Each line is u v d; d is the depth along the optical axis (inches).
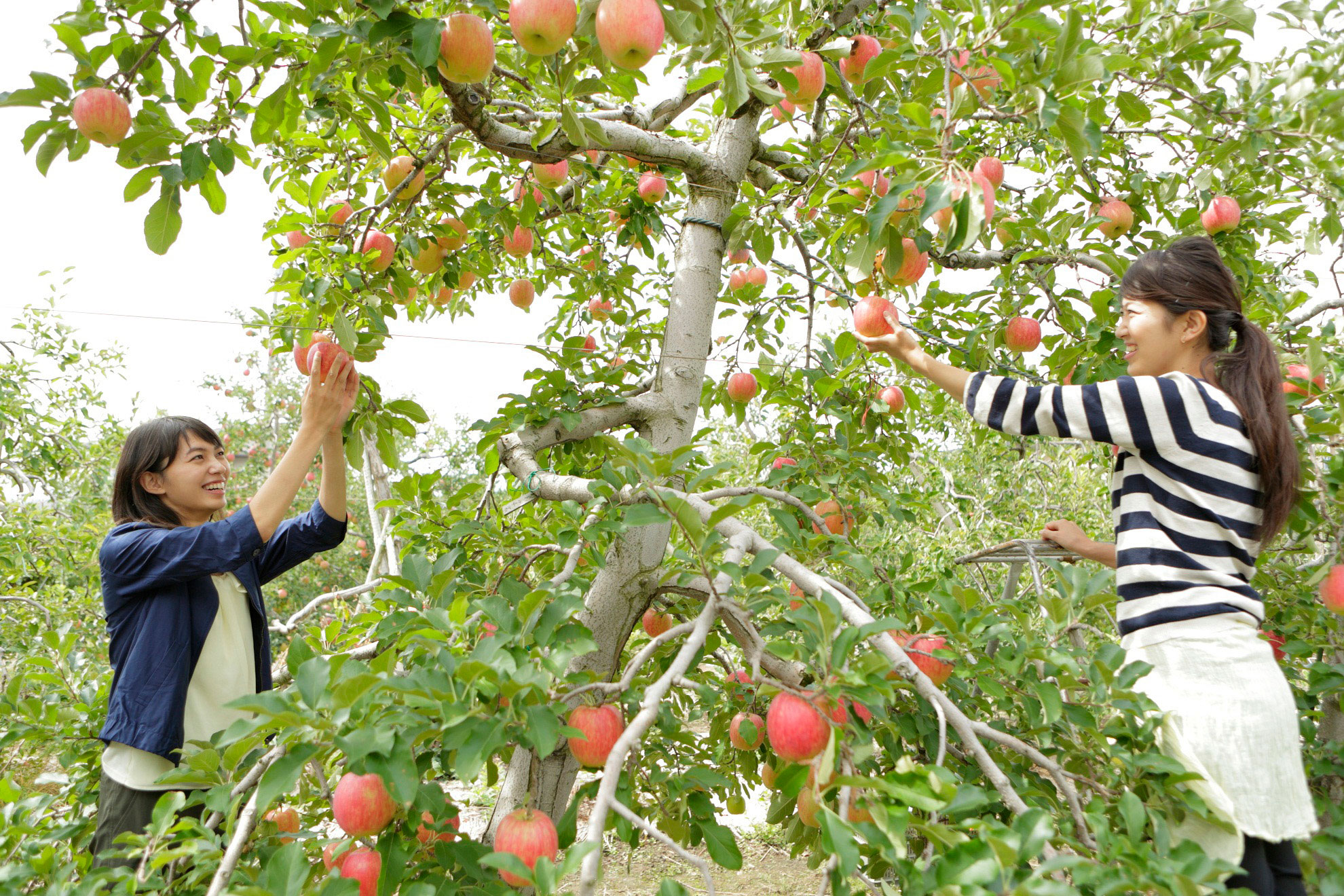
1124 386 61.0
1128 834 47.1
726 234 105.7
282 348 91.5
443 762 57.9
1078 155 66.4
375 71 70.3
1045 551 89.1
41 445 244.8
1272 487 61.0
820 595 56.4
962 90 62.8
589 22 61.6
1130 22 96.0
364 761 45.9
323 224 94.0
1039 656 59.7
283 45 68.1
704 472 61.4
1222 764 54.6
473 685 48.6
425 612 60.7
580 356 106.2
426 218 109.6
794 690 50.9
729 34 63.7
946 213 62.3
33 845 55.9
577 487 84.1
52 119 63.7
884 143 58.9
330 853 53.3
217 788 50.1
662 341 109.4
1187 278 65.7
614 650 98.3
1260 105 94.0
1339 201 94.8
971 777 65.1
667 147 101.7
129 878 46.9
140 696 67.9
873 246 65.7
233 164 66.9
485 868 56.6
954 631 63.9
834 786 45.9
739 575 60.7
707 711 90.0
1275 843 55.8
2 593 186.5
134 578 69.6
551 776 93.5
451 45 62.2
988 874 39.7
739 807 96.8
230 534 68.5
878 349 74.2
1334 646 85.8
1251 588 60.0
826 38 95.5
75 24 60.8
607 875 177.0
